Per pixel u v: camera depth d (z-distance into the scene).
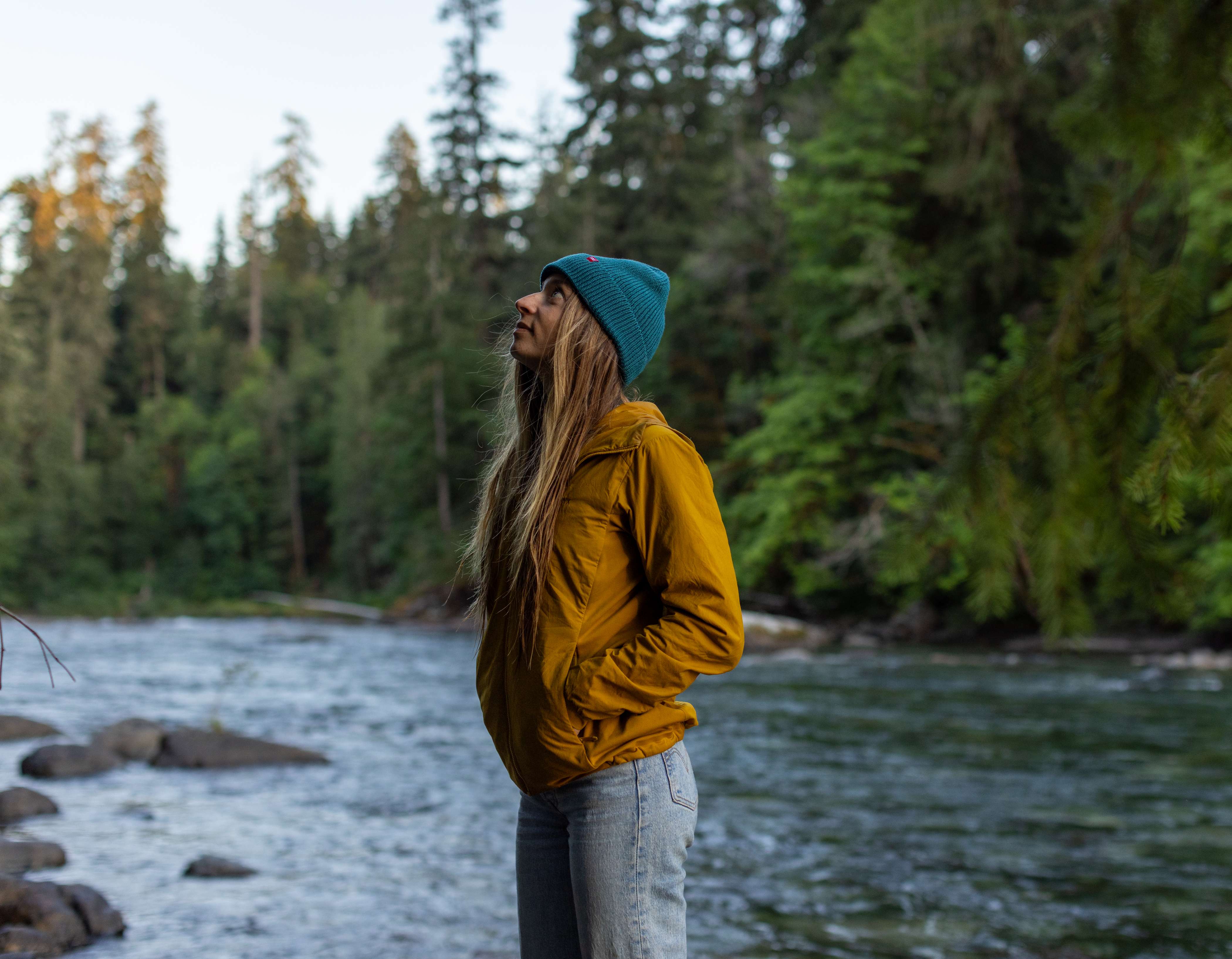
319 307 75.50
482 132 42.69
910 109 20.08
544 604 1.72
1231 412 2.11
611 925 1.69
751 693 12.41
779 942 3.71
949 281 20.61
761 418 27.47
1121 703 11.22
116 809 5.77
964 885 4.43
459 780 6.88
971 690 12.68
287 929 3.72
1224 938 3.74
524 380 2.01
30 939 3.37
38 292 59.03
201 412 62.50
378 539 47.12
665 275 1.98
